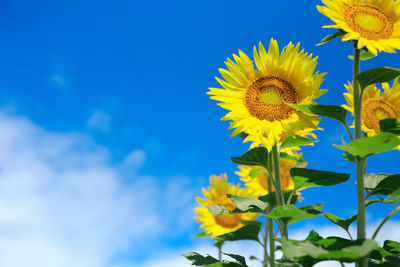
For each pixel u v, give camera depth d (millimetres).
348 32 1161
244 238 1405
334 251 1022
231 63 1348
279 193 1283
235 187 1958
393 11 1231
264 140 1302
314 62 1304
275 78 1330
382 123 1155
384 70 1128
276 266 1334
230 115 1295
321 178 1197
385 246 1239
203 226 1905
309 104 1216
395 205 1155
